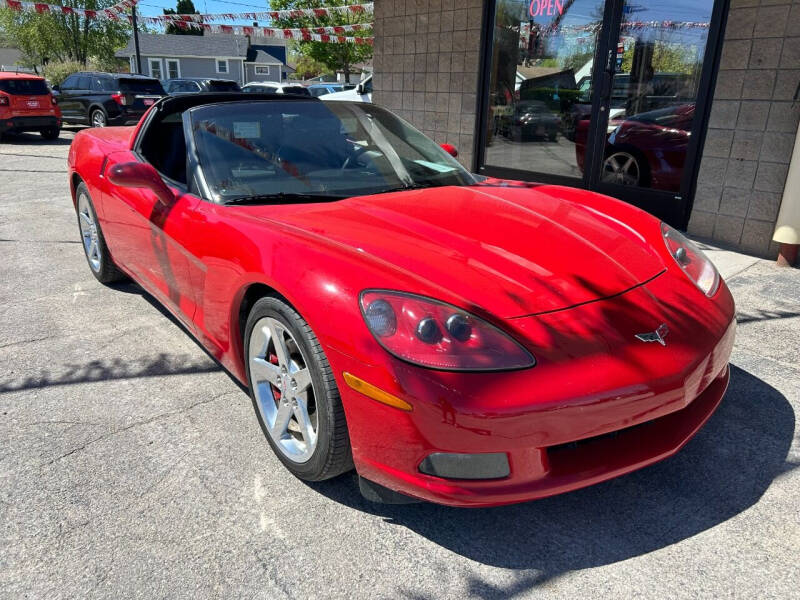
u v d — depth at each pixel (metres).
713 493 2.16
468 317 1.79
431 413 1.69
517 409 1.67
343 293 1.87
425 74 7.74
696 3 5.11
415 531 1.99
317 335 1.89
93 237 4.16
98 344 3.37
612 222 2.59
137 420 2.62
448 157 3.33
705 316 2.10
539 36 6.53
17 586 1.76
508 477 1.75
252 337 2.31
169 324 3.65
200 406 2.74
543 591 1.75
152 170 2.81
